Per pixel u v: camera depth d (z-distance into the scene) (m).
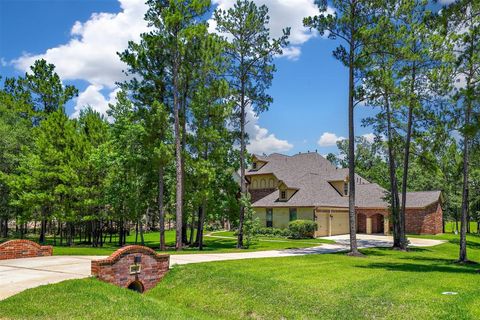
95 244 35.12
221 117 30.09
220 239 43.25
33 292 10.88
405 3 24.03
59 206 32.56
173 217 35.78
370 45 23.77
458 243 37.91
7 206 38.31
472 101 18.34
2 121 38.91
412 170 63.00
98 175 33.62
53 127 34.28
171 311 11.45
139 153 30.61
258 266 17.36
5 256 17.98
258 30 29.81
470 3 18.81
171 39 27.17
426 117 26.89
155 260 15.09
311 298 12.47
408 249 29.48
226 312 12.58
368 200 49.06
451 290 12.85
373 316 11.05
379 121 30.52
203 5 27.56
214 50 28.36
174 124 29.77
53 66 48.59
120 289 12.54
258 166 52.50
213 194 32.75
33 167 32.69
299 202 44.06
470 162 24.05
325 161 53.69
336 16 23.33
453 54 24.31
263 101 30.66
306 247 30.72
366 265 19.09
